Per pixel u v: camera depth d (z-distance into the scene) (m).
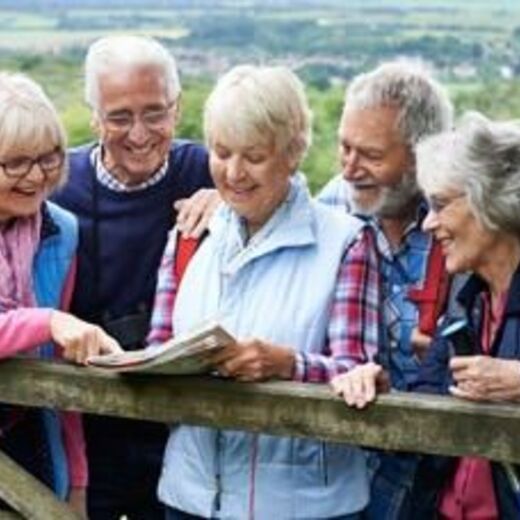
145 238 4.93
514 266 4.02
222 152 4.12
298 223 4.18
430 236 4.59
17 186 4.21
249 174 4.11
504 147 3.99
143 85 4.87
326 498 4.16
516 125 4.05
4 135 4.14
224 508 4.18
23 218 4.32
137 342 4.91
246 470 4.16
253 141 4.07
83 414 4.73
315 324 4.14
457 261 4.07
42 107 4.20
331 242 4.18
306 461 4.14
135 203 4.93
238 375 3.88
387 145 4.68
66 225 4.45
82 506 4.62
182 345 3.76
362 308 4.14
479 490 4.11
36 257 4.36
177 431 4.29
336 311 4.14
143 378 3.94
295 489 4.15
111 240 4.92
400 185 4.66
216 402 3.90
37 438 4.46
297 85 4.15
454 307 4.15
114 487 5.04
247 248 4.20
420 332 4.54
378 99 4.71
